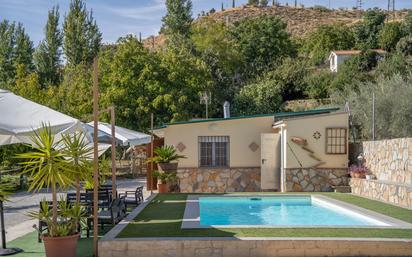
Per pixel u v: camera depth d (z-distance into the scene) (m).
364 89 28.69
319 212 14.09
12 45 56.50
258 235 8.22
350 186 17.25
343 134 18.16
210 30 54.75
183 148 19.58
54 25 56.59
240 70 55.25
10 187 8.26
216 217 13.59
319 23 111.12
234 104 43.00
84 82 32.47
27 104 8.42
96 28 56.72
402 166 14.20
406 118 24.75
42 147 7.27
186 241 7.79
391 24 60.59
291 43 66.38
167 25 67.19
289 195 15.91
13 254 8.01
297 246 7.79
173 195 16.17
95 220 7.80
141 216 10.84
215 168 19.50
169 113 30.67
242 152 19.70
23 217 12.61
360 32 67.44
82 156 7.89
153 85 30.47
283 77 46.59
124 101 29.92
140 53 31.58
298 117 18.14
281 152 18.80
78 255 7.93
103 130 16.42
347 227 9.06
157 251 7.79
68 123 7.94
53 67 56.25
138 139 17.41
